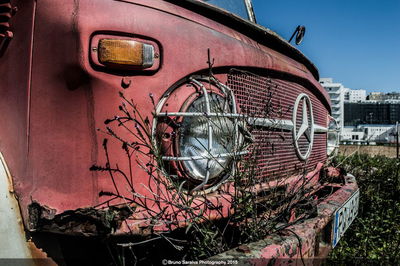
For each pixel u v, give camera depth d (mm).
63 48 1257
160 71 1385
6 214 1248
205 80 1573
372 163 5770
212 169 1495
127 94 1311
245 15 2965
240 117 1644
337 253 2707
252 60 1856
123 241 1268
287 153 2227
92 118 1258
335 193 2438
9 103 1391
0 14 1433
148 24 1359
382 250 2807
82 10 1250
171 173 1397
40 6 1312
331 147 3328
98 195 1254
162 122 1383
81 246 1348
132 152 1321
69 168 1254
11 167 1339
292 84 2371
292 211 1864
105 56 1250
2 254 1210
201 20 1636
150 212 1330
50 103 1283
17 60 1370
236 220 1592
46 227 1234
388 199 4008
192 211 1350
